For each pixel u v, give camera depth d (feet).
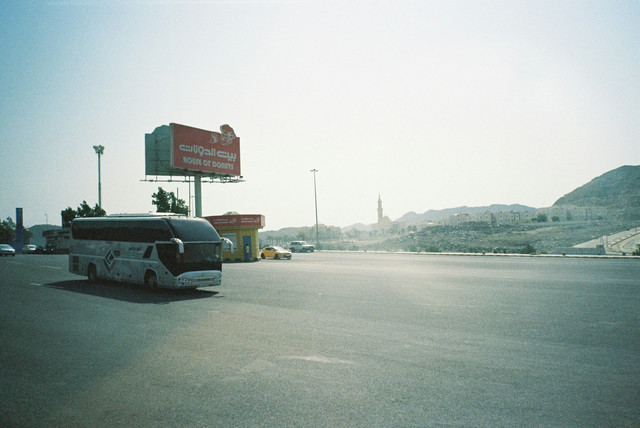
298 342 27.43
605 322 33.12
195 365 22.47
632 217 615.98
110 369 21.79
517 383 19.26
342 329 31.37
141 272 57.47
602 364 22.15
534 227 560.20
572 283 60.54
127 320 35.29
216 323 33.88
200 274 53.78
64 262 118.73
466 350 25.17
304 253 205.36
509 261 118.11
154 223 56.54
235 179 166.50
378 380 19.85
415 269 91.91
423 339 28.07
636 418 15.39
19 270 89.71
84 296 50.93
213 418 15.69
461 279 68.33
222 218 135.95
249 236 136.36
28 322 34.53
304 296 50.01
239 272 86.43
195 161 145.38
